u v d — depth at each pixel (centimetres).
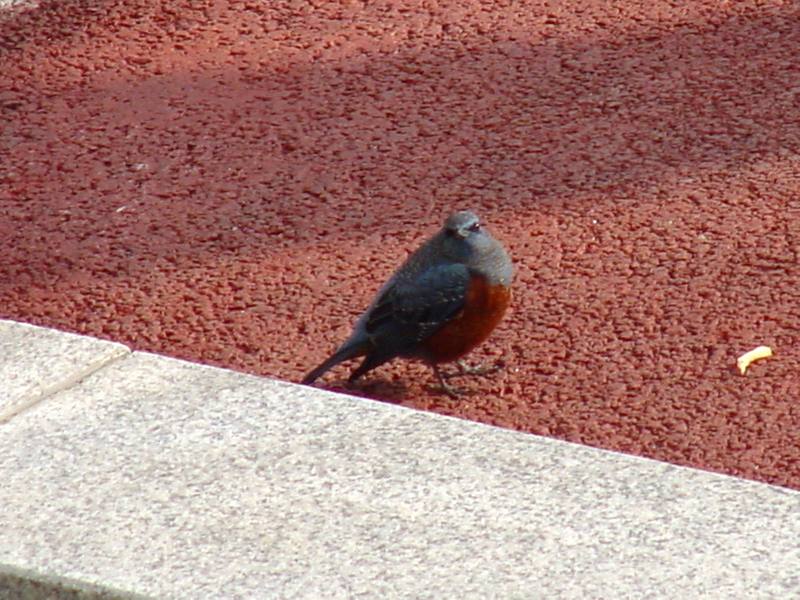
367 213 1262
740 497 795
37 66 1580
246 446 851
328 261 1196
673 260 1166
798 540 755
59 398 912
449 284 1018
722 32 1530
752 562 737
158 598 722
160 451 848
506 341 1085
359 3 1664
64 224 1277
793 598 707
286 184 1316
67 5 1725
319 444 852
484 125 1390
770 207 1227
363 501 795
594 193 1269
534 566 737
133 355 967
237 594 722
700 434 952
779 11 1567
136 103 1480
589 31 1557
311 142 1382
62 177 1352
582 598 711
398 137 1380
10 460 843
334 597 718
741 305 1099
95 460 841
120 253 1228
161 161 1367
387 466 828
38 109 1484
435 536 763
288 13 1652
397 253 1199
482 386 1039
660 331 1076
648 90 1427
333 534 768
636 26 1559
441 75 1488
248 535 769
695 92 1418
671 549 748
